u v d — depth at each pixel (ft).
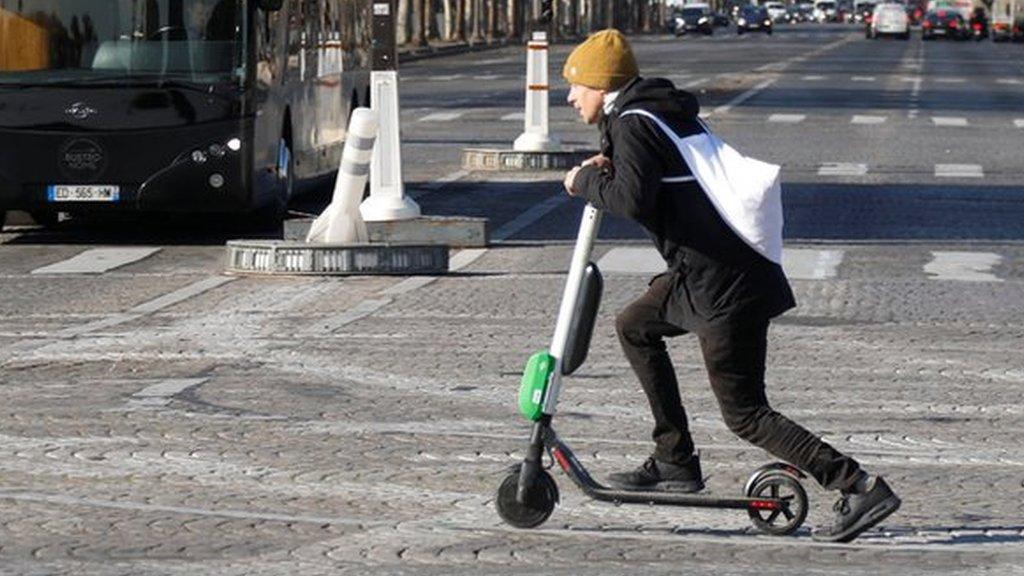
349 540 39.75
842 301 78.54
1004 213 112.98
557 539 39.96
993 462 48.65
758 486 39.88
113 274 87.15
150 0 95.96
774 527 39.96
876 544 39.81
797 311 75.72
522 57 418.10
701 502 39.68
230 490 44.52
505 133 180.14
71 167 95.66
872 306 77.25
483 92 259.19
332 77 120.88
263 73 98.89
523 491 39.91
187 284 83.46
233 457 48.26
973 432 52.60
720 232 38.73
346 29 126.31
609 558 38.42
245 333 69.56
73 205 96.12
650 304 40.14
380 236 94.84
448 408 55.36
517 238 100.22
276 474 46.29
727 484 45.34
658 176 38.42
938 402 57.21
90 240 100.73
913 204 117.50
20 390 57.72
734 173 38.68
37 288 82.43
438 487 45.03
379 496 44.06
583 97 39.34
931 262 91.04
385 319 73.15
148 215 111.65
